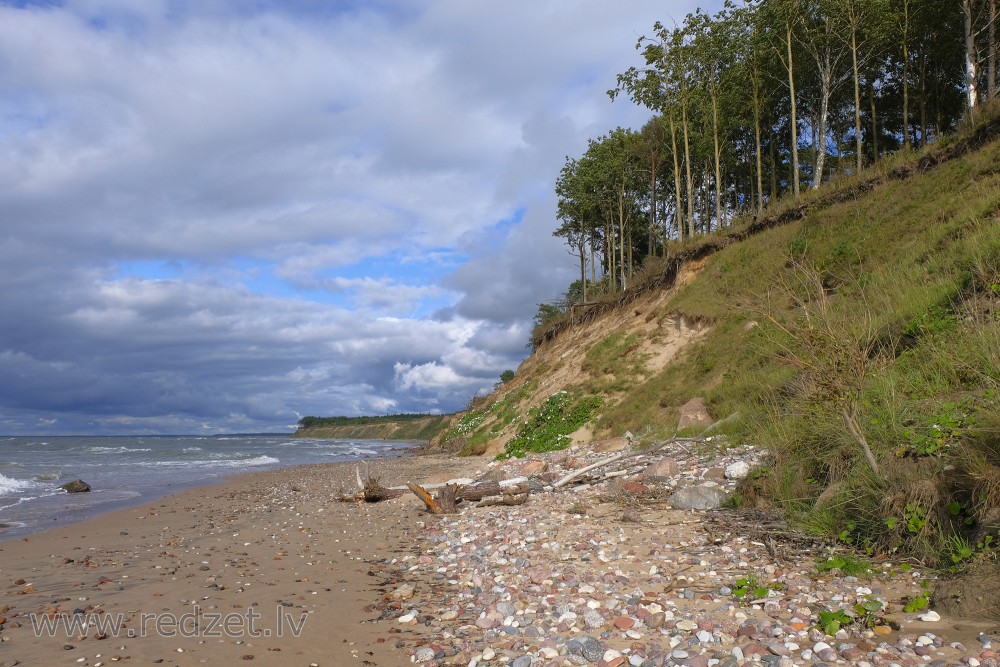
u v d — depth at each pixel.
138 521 12.01
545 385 27.41
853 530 6.16
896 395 7.50
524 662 4.23
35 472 25.98
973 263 11.28
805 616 4.54
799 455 8.12
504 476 15.02
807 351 6.86
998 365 6.93
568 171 49.81
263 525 11.29
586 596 5.59
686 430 15.01
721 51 32.72
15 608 6.04
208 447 63.16
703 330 21.38
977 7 30.88
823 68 34.09
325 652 4.77
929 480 5.56
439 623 5.36
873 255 16.73
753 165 45.25
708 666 3.92
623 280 43.31
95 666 4.53
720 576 5.76
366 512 12.47
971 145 18.20
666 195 48.97
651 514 8.70
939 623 4.19
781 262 19.83
